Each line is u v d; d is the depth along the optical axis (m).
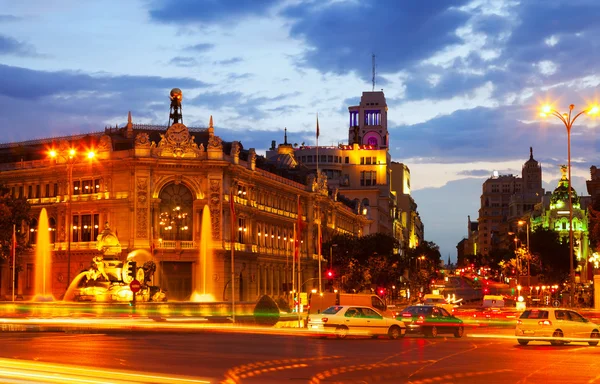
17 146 142.25
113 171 124.19
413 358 42.41
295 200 157.75
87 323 71.19
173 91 132.62
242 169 130.00
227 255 124.06
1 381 28.56
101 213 124.56
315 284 161.88
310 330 60.03
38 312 85.38
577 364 39.50
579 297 130.75
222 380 31.75
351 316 59.53
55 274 128.62
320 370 36.16
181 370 34.78
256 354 43.78
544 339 53.34
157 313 84.81
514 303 126.06
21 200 112.00
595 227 111.94
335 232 176.75
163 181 123.19
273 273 144.62
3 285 133.88
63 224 128.62
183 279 123.44
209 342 52.59
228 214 126.06
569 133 80.00
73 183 129.12
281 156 182.88
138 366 35.78
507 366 38.41
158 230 122.69
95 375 31.00
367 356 43.38
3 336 56.31
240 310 90.12
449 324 62.94
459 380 32.88
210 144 124.81
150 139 130.62
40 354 40.53
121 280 95.31
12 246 105.12
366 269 153.50
